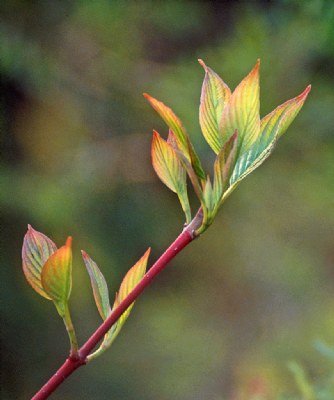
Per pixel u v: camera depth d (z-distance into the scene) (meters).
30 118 1.79
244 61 1.37
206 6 1.64
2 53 1.64
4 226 1.76
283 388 0.89
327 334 1.68
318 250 1.85
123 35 1.69
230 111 0.48
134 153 1.80
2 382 1.79
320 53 1.33
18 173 1.77
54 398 1.84
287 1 1.23
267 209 1.74
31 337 1.83
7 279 1.78
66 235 1.77
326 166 1.54
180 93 1.53
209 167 1.48
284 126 0.49
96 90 1.74
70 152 1.80
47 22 1.67
